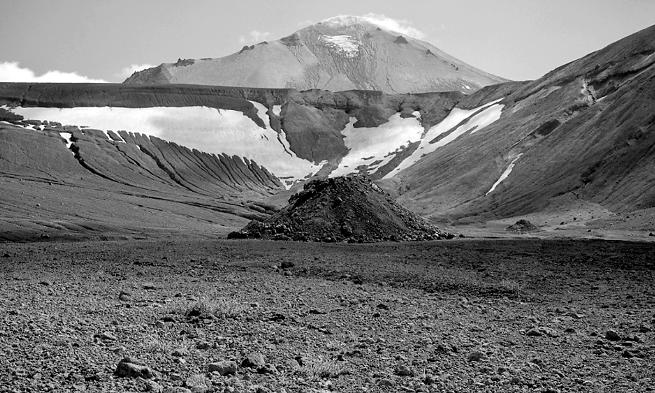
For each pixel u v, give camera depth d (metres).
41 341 17.02
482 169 199.25
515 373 16.20
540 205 161.62
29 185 166.88
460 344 19.61
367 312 24.73
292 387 14.31
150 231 118.06
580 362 17.53
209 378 14.49
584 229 120.81
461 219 167.50
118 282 31.72
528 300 28.33
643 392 14.52
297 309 24.91
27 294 26.11
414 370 16.08
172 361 15.89
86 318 20.91
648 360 17.59
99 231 114.38
